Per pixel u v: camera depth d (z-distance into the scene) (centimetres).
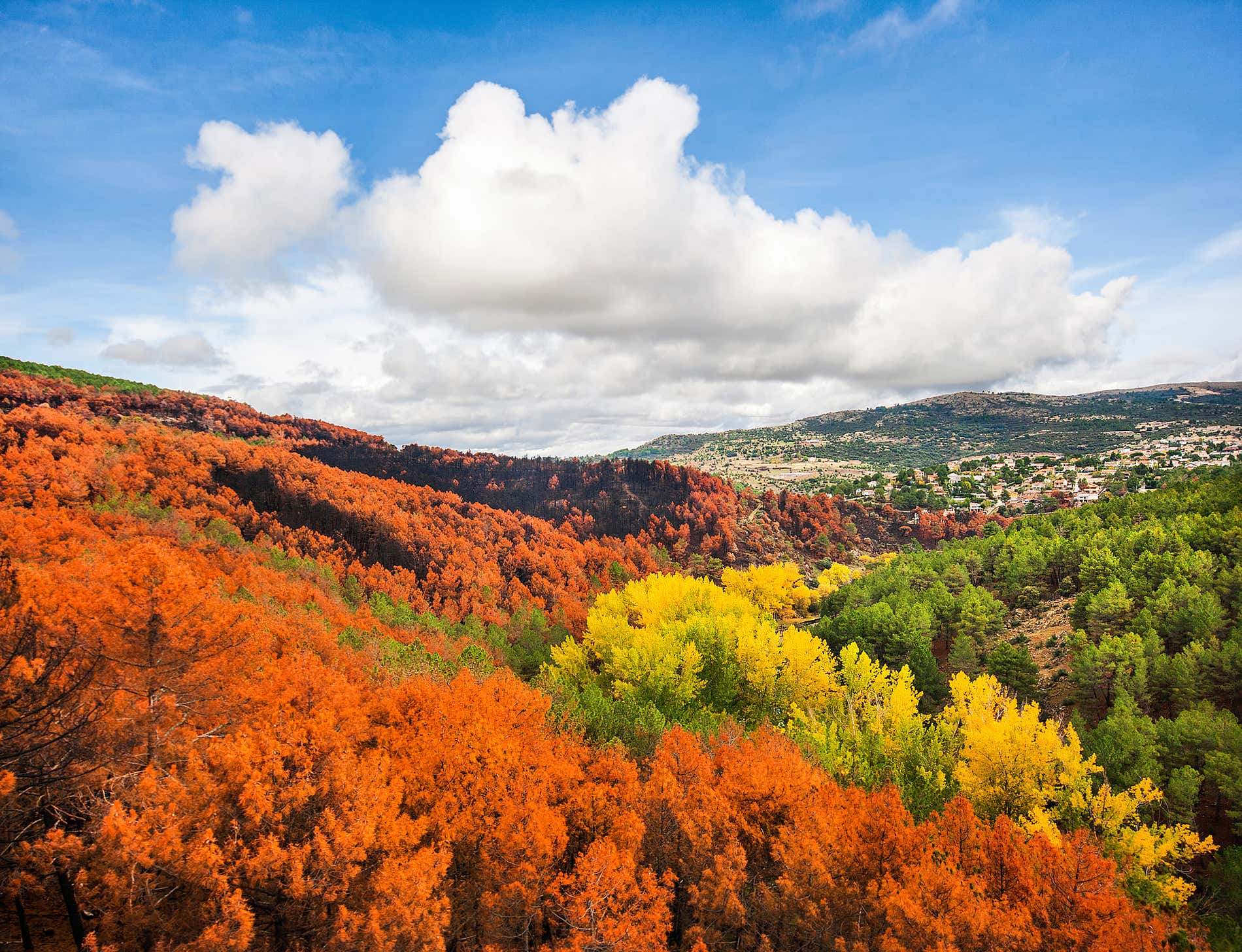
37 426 13050
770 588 11606
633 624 8262
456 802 2738
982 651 7281
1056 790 3853
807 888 2686
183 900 1838
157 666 1959
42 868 1858
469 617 9369
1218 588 6153
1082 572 7800
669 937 3019
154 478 12850
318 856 1997
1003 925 2323
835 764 4438
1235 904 3159
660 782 3077
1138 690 5141
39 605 1864
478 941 2689
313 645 4069
